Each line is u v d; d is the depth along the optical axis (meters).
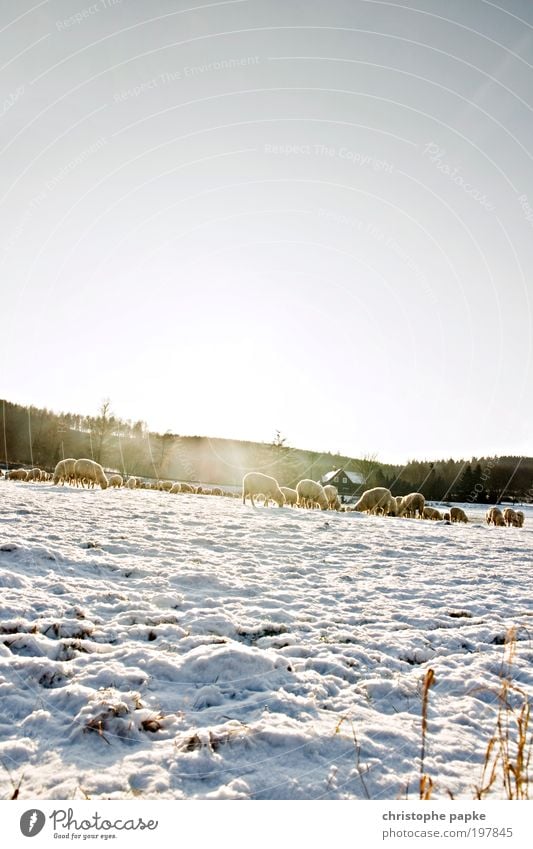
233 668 3.23
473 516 23.16
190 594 5.01
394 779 2.26
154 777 2.16
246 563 6.75
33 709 2.61
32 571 5.10
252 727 2.55
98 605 4.33
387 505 18.16
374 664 3.60
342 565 7.27
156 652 3.41
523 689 3.29
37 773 2.14
